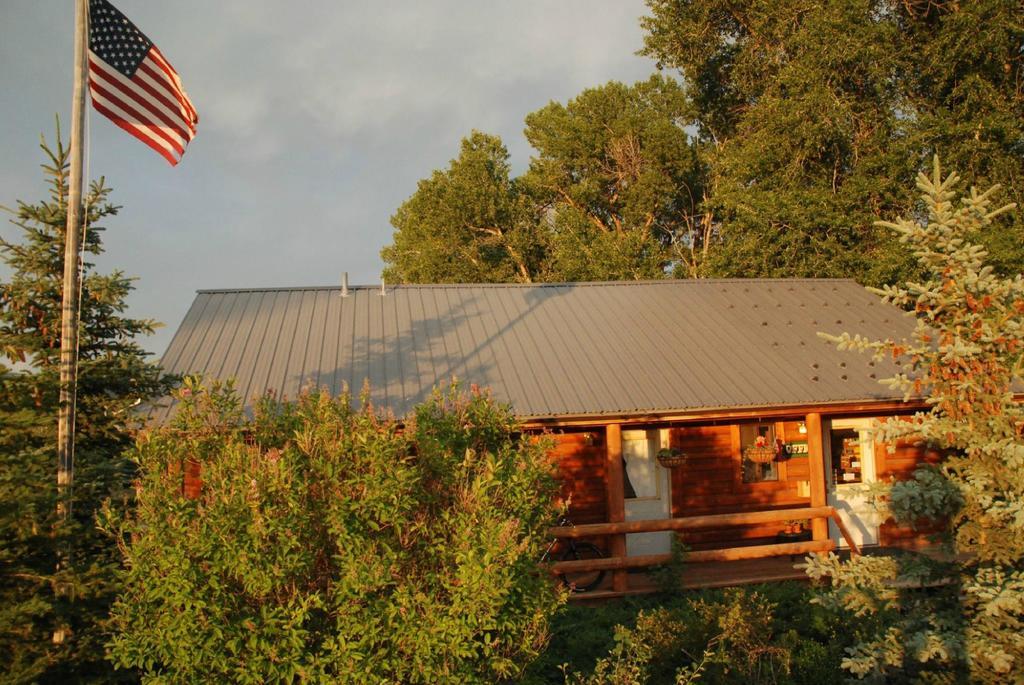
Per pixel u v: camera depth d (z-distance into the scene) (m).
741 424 14.76
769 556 12.77
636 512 14.19
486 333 14.41
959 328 7.73
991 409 7.62
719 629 8.47
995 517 7.40
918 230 7.87
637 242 31.73
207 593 5.81
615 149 34.59
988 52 21.95
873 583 8.35
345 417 7.12
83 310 8.66
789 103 24.84
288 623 5.76
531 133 37.12
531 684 6.74
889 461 14.86
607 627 10.35
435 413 7.73
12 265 8.44
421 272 36.25
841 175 26.00
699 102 33.66
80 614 7.19
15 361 8.39
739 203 25.64
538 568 6.86
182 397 6.93
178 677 5.97
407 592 6.01
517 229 35.34
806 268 24.34
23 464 7.31
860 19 23.92
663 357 13.64
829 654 8.45
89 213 8.70
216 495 5.96
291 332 14.12
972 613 7.66
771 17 27.62
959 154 22.06
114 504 8.29
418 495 6.61
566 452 14.07
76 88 7.92
